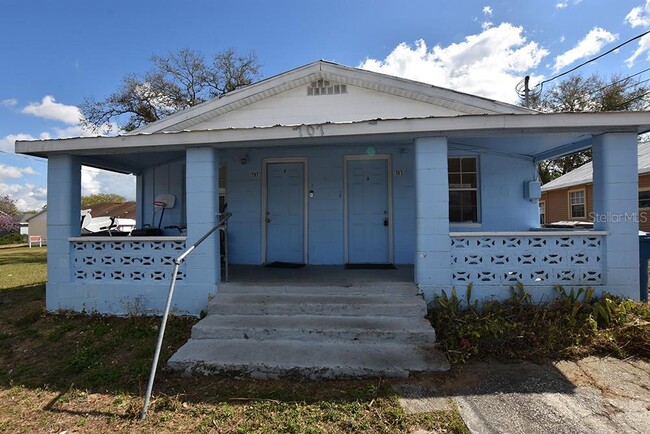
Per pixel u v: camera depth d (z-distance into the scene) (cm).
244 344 386
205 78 1972
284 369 333
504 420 259
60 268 518
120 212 2988
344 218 661
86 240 513
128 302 503
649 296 562
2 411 289
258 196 679
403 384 315
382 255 655
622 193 439
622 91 1886
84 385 331
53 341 437
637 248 438
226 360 345
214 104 705
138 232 702
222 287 480
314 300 448
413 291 459
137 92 1823
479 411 271
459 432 247
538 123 423
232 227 683
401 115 686
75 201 529
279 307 439
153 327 461
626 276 439
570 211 1616
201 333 403
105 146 486
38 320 503
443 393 299
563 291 443
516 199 674
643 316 397
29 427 265
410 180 651
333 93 702
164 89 1872
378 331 389
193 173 488
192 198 488
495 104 656
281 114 710
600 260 451
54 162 520
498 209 673
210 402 294
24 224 3422
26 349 419
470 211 681
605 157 442
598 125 421
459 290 459
